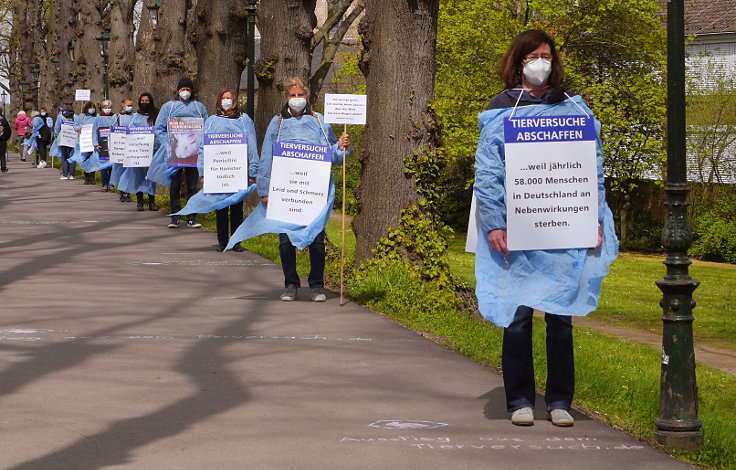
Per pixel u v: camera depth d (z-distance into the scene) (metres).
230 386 7.16
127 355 8.09
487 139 6.07
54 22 52.84
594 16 30.91
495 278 6.09
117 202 23.64
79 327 9.20
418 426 6.23
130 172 21.19
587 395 7.28
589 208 6.04
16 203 23.09
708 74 33.28
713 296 21.83
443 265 11.86
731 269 27.80
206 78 22.58
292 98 10.46
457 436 6.04
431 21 12.26
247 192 14.48
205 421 6.25
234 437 5.92
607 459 5.67
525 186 6.02
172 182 17.88
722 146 31.55
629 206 32.94
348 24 27.48
